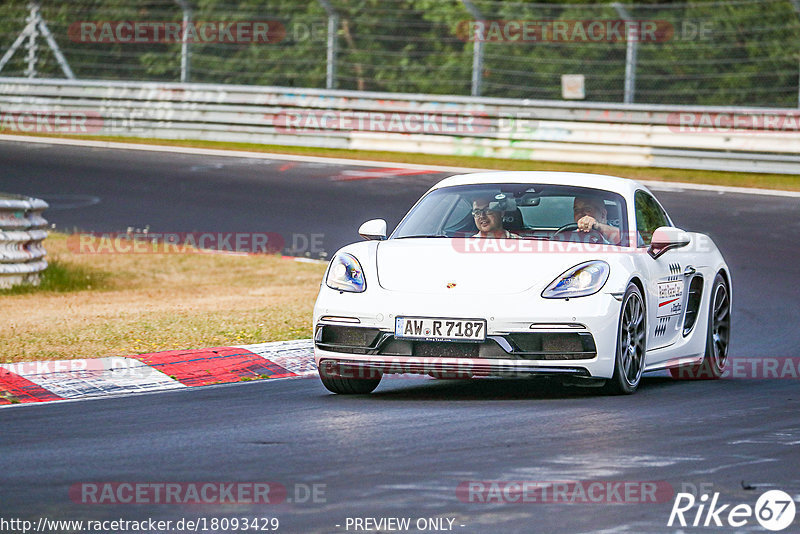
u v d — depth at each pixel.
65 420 22.62
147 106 94.56
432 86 103.12
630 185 29.03
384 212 63.47
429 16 103.38
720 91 82.69
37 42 106.44
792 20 91.69
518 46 99.81
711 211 63.16
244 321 36.12
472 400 24.94
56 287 46.28
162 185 72.31
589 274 24.69
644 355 26.48
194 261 53.03
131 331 33.88
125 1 109.12
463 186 28.73
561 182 28.39
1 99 98.31
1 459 18.77
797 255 52.22
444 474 17.47
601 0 97.69
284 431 21.16
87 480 17.20
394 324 24.36
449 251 25.73
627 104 81.06
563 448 19.42
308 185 72.12
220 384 27.88
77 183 73.06
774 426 21.77
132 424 22.09
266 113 91.06
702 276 30.19
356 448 19.47
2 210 45.19
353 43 105.19
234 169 78.56
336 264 25.95
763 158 76.69
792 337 36.34
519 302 24.05
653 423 21.92
